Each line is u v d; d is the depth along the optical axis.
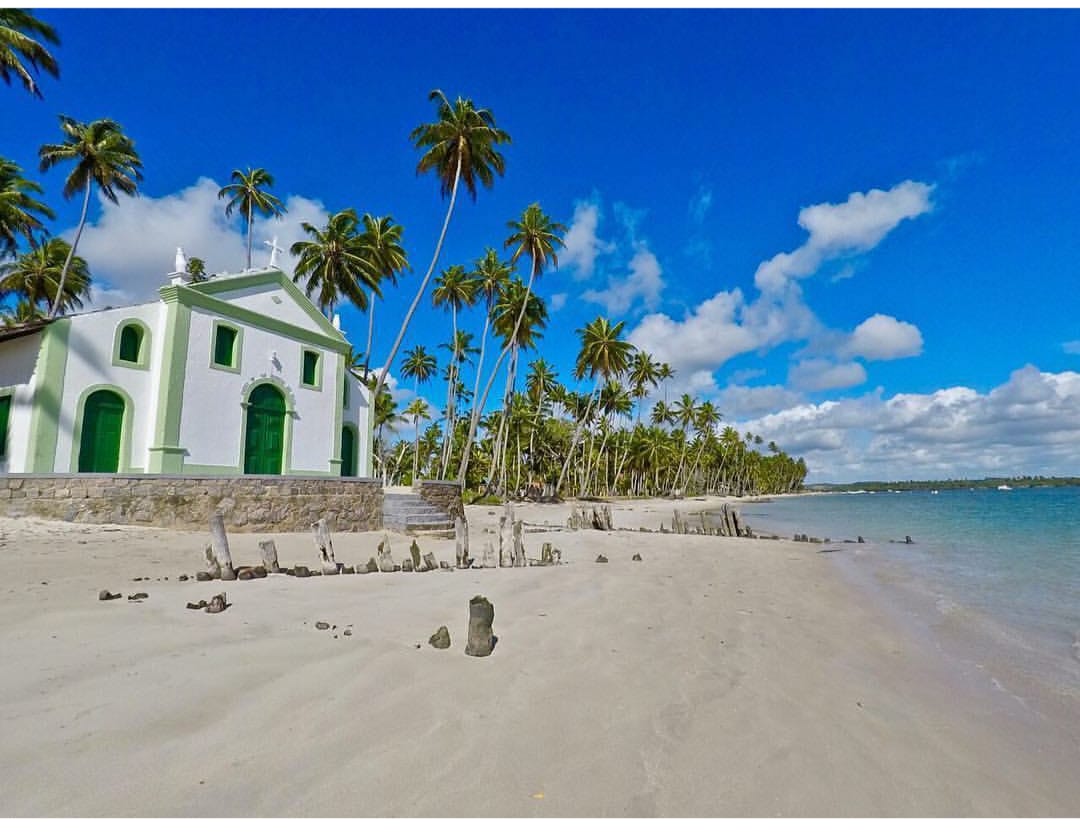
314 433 19.53
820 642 6.89
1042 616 8.98
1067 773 3.93
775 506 68.62
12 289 34.06
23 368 14.35
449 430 43.12
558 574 10.23
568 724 3.83
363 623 5.81
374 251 30.28
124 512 12.87
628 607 7.73
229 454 16.78
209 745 3.12
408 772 3.04
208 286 16.75
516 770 3.17
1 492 11.43
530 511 38.19
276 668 4.26
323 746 3.21
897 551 18.42
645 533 23.30
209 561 8.32
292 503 15.76
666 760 3.48
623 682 4.74
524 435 59.62
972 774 3.78
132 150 28.72
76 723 3.23
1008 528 27.41
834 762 3.69
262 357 18.05
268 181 36.06
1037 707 5.18
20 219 28.08
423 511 19.66
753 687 4.97
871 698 5.08
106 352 14.80
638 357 68.31
